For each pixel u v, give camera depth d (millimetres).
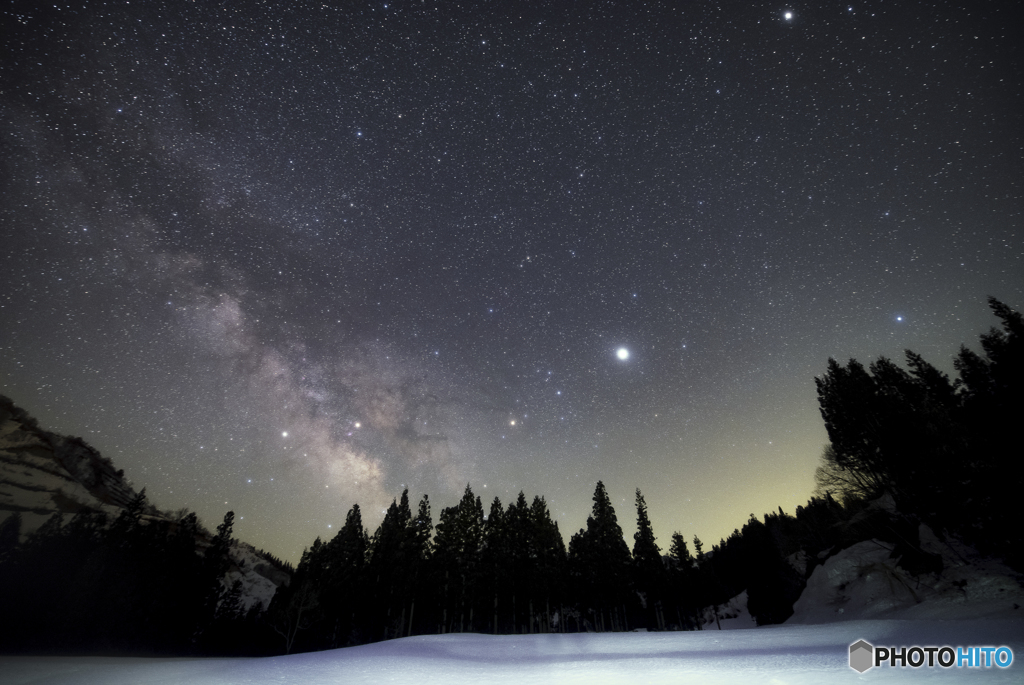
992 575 26250
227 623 46344
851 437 37156
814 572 43969
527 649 20562
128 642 36406
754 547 62625
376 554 55781
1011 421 30359
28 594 35719
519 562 54812
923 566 31625
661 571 55969
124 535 44625
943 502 29656
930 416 33156
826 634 20734
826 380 40719
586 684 11758
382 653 18234
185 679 11555
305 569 56844
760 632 24516
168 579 42781
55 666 14586
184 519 49906
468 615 53969
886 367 40188
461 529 56781
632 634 27328
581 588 55750
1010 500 26469
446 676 13266
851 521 40625
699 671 12938
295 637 46969
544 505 59438
